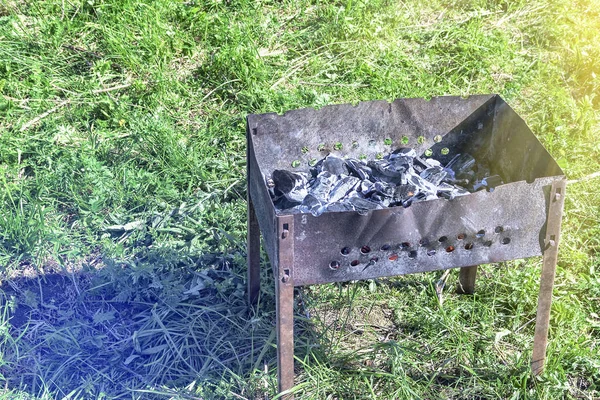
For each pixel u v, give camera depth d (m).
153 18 2.91
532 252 1.74
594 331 2.04
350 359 1.92
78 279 2.12
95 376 1.89
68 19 2.92
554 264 1.76
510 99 2.83
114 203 2.33
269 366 1.92
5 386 1.85
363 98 2.75
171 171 2.42
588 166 2.56
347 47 2.99
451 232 1.68
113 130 2.58
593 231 2.30
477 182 1.92
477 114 1.97
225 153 2.52
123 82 2.75
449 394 1.87
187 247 2.21
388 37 3.09
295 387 1.78
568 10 3.39
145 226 2.26
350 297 2.10
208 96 2.74
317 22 3.13
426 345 1.98
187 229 2.25
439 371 1.92
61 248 2.21
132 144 2.50
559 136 2.66
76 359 1.92
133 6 2.96
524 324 2.04
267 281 2.12
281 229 1.60
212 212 2.32
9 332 1.98
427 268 1.71
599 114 2.81
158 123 2.54
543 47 3.18
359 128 1.95
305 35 3.04
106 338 1.98
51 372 1.89
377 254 1.67
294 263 1.64
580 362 1.93
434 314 2.04
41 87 2.70
